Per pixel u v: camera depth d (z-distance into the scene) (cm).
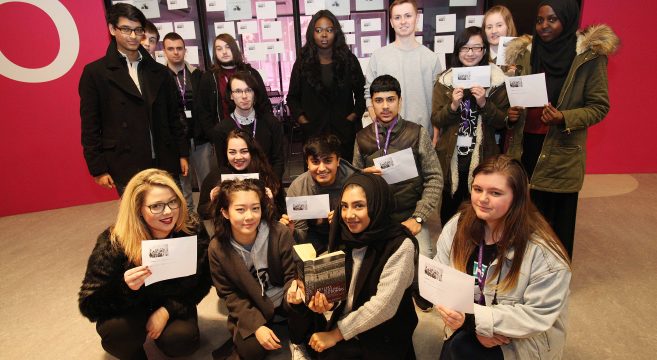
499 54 257
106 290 173
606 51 204
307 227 240
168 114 292
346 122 313
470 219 151
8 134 416
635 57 443
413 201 237
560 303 132
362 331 161
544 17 214
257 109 290
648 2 427
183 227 189
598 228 331
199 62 443
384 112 225
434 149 243
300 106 321
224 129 279
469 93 248
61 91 426
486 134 249
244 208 178
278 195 261
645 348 192
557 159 223
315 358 182
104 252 172
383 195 163
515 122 239
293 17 436
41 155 432
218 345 210
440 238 167
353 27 423
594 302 230
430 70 305
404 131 233
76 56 424
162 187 173
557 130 221
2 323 236
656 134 466
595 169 484
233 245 190
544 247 134
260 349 181
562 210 238
